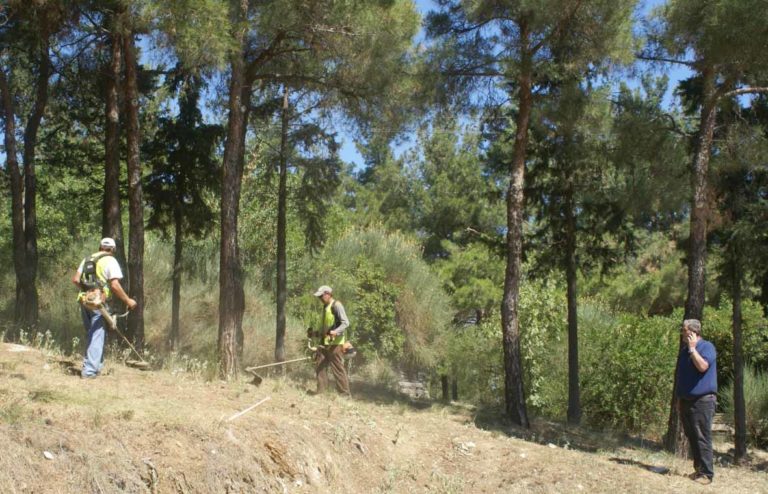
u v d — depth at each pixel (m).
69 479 5.95
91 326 8.55
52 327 15.78
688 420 9.60
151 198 17.30
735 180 15.21
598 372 20.11
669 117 14.05
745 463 14.76
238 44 11.61
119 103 15.81
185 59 11.55
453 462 9.38
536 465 9.45
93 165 17.39
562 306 21.84
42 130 17.34
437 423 10.92
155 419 7.06
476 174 28.06
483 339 22.92
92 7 13.23
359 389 15.27
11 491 5.59
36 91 15.66
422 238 34.53
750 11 11.02
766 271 16.53
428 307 22.80
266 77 14.04
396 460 8.98
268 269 23.62
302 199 17.30
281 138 17.14
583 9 12.91
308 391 11.22
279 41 13.22
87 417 6.71
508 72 13.36
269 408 8.91
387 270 22.45
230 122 12.05
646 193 13.39
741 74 12.80
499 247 17.95
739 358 15.30
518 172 14.17
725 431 18.94
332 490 7.73
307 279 22.34
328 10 12.40
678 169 13.50
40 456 5.99
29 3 12.66
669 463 10.92
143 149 17.08
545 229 17.75
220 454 6.97
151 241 22.55
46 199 19.95
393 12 12.90
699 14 11.93
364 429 9.21
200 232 18.16
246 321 20.45
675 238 17.02
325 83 14.12
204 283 22.08
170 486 6.46
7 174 16.56
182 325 20.03
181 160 17.06
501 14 13.70
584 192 16.94
